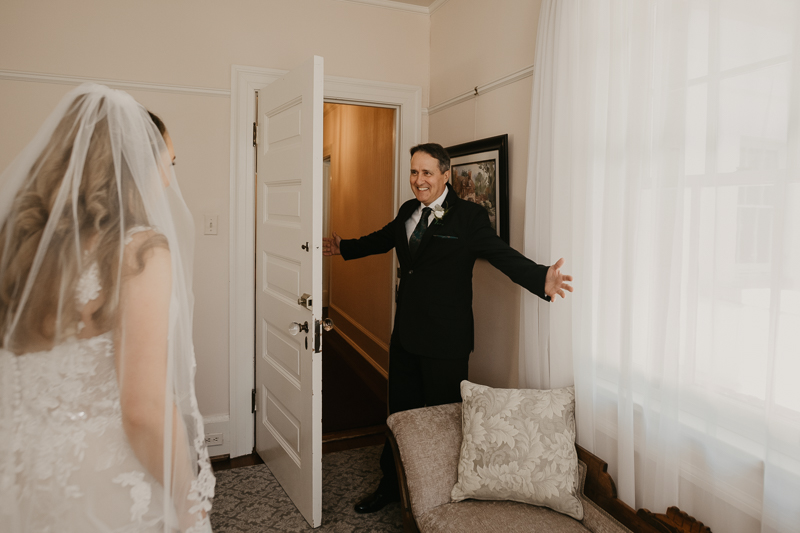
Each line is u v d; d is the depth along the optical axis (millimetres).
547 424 1856
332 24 3133
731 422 1459
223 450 3055
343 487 2689
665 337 1605
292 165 2430
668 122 1572
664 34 1587
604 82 1867
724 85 1434
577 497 1785
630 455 1740
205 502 1087
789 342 1276
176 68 2844
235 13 2930
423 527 1761
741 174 1398
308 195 2236
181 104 2863
